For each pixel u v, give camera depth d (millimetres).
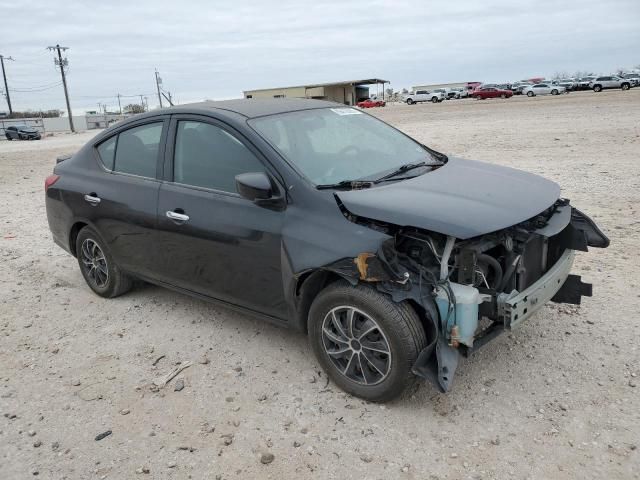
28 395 3854
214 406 3602
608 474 2826
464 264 3305
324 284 3684
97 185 5039
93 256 5391
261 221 3773
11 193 12508
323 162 3955
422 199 3404
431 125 25750
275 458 3098
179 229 4285
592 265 5516
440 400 3512
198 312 5008
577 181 9508
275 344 4344
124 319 4961
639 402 3359
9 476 3078
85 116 84438
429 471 2924
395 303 3246
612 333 4168
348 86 73125
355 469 2975
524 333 4250
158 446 3256
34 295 5680
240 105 4461
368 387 3467
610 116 22844
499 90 65250
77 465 3139
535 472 2871
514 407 3395
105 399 3754
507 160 12578
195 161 4289
